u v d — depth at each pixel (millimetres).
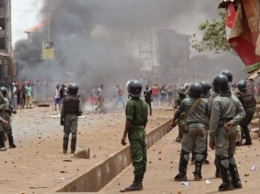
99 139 28391
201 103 16906
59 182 14914
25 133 31672
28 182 14992
